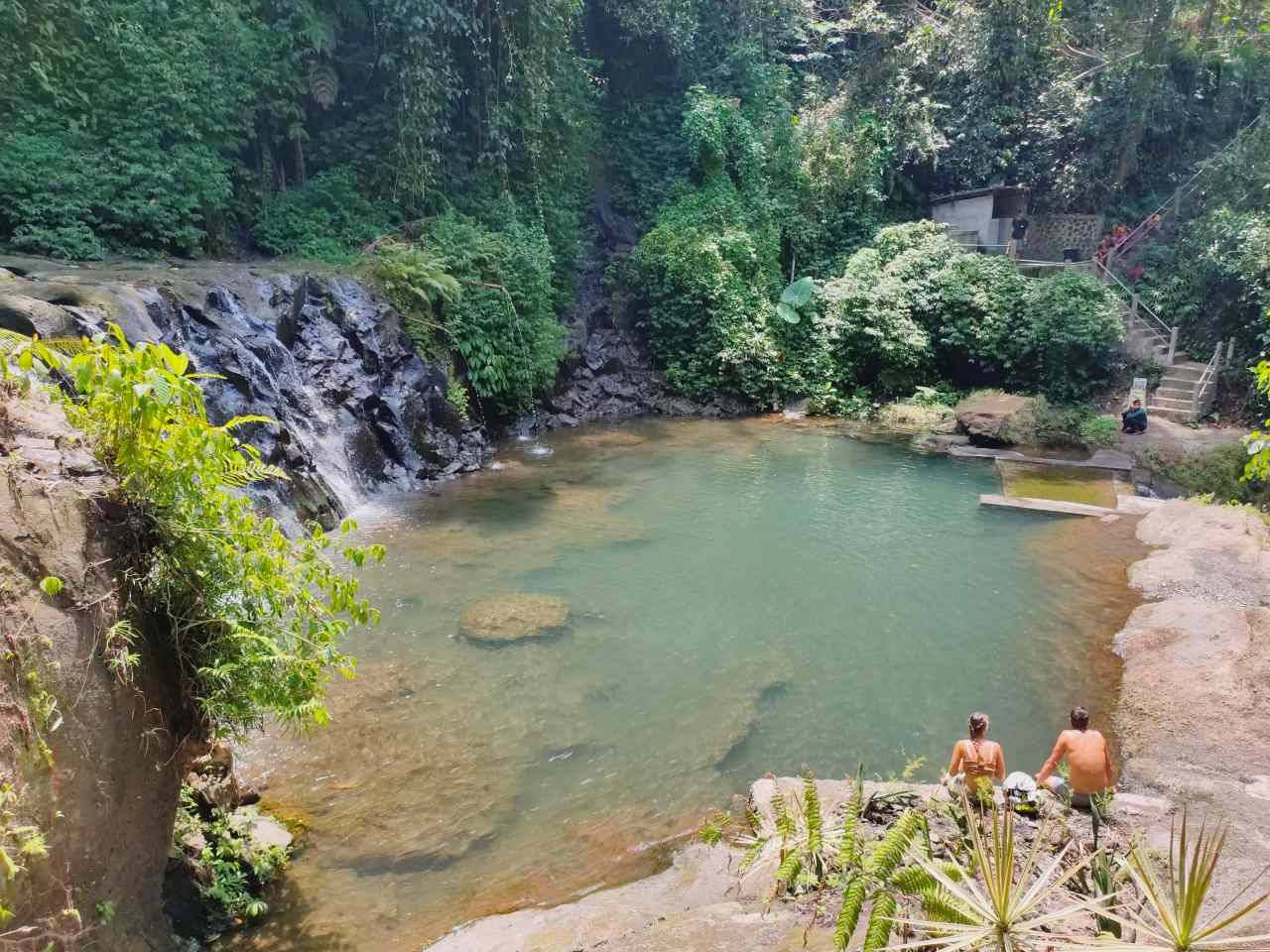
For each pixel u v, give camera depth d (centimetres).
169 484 406
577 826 600
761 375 2097
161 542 411
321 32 1656
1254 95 2312
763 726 740
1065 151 2453
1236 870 511
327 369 1341
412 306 1580
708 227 2200
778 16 2658
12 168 1230
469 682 788
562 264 2091
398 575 1023
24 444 362
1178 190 2248
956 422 1870
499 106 1906
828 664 851
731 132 2348
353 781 638
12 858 299
